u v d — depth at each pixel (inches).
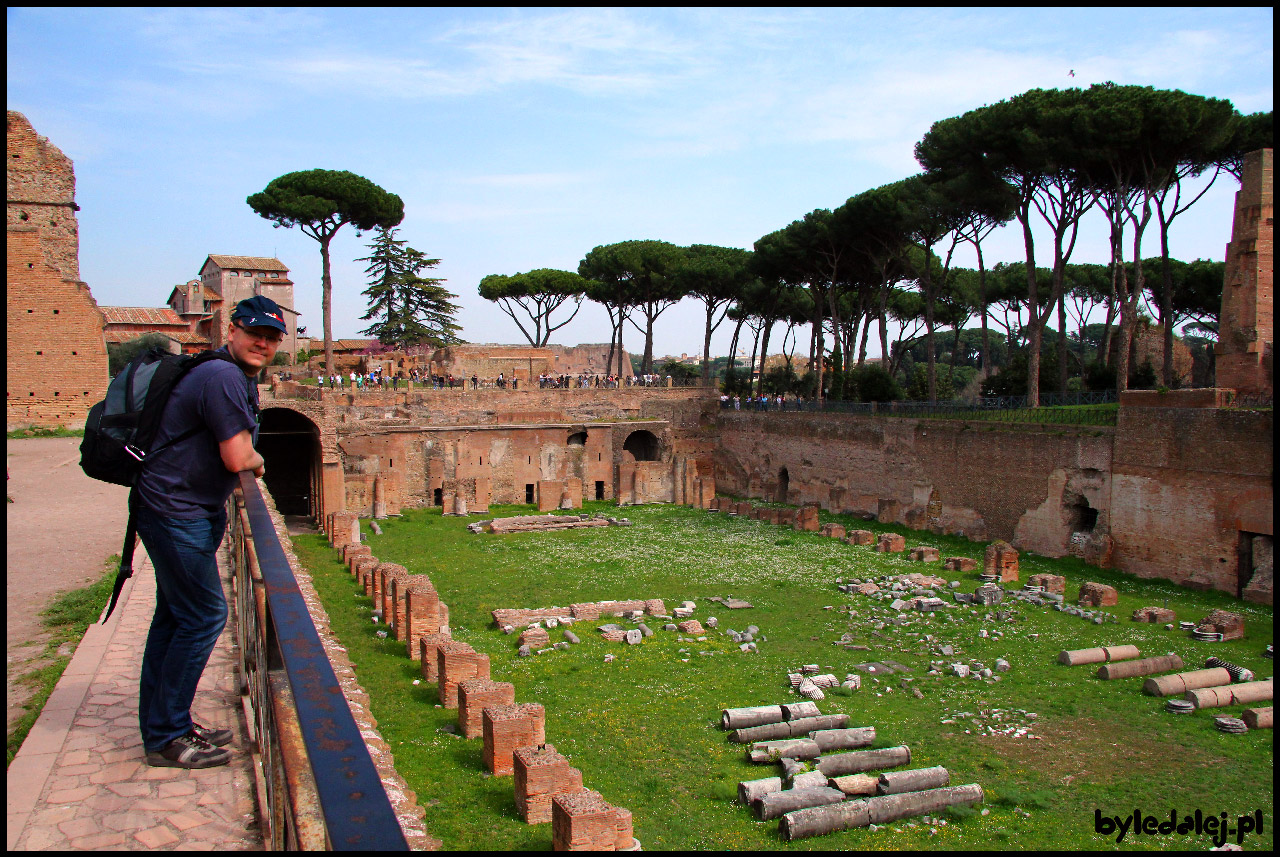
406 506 2576.3
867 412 2425.0
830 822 706.2
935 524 2129.7
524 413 2847.0
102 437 306.0
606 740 891.4
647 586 1609.3
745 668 1135.0
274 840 247.3
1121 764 844.6
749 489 2930.6
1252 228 1571.1
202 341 2519.7
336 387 2746.1
